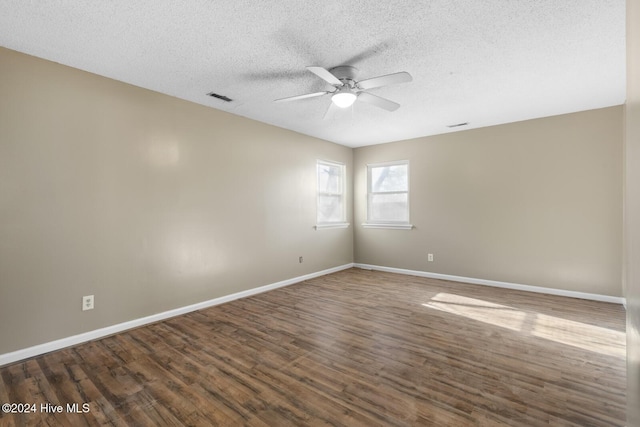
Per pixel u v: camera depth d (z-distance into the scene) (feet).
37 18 6.42
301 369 7.10
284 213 14.84
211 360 7.55
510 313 10.75
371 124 14.19
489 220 14.56
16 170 7.61
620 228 11.82
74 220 8.52
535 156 13.39
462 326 9.59
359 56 8.03
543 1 5.97
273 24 6.68
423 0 5.93
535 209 13.44
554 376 6.73
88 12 6.25
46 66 8.09
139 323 9.77
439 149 15.93
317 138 16.72
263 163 13.83
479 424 5.27
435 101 11.30
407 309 11.24
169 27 6.78
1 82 7.43
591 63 8.46
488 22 6.63
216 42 7.38
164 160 10.44
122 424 5.36
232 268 12.55
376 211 18.48
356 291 13.73
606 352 7.82
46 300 8.05
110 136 9.20
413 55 8.00
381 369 7.08
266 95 10.67
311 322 10.01
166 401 5.96
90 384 6.55
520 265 13.83
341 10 6.22
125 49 7.66
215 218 11.94
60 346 8.21
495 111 12.44
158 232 10.28
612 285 11.94
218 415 5.56
